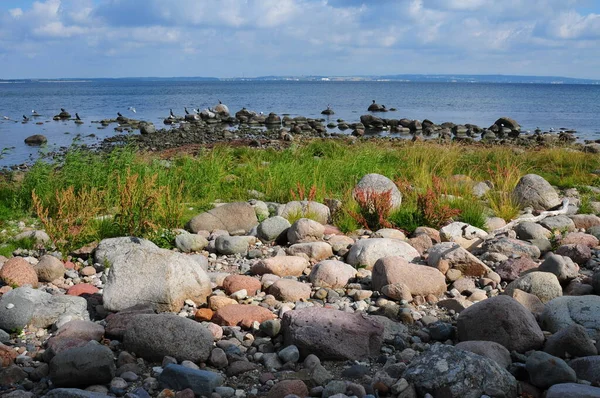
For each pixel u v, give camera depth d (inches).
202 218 320.8
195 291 200.8
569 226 326.6
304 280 235.1
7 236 299.0
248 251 279.1
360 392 135.9
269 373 148.9
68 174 385.7
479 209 350.9
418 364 141.7
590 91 5374.0
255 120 1608.0
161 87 6579.7
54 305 185.5
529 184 399.2
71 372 140.5
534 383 142.7
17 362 155.3
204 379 138.3
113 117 1795.0
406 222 330.3
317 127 1374.3
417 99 3368.6
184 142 1031.6
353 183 445.7
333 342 158.9
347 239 291.3
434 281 217.6
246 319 181.0
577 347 154.9
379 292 215.8
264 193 430.0
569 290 218.7
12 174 515.8
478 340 164.4
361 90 5300.2
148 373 150.0
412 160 556.7
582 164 606.5
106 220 301.3
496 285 229.8
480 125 1611.7
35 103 2659.9
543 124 1652.3
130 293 190.1
